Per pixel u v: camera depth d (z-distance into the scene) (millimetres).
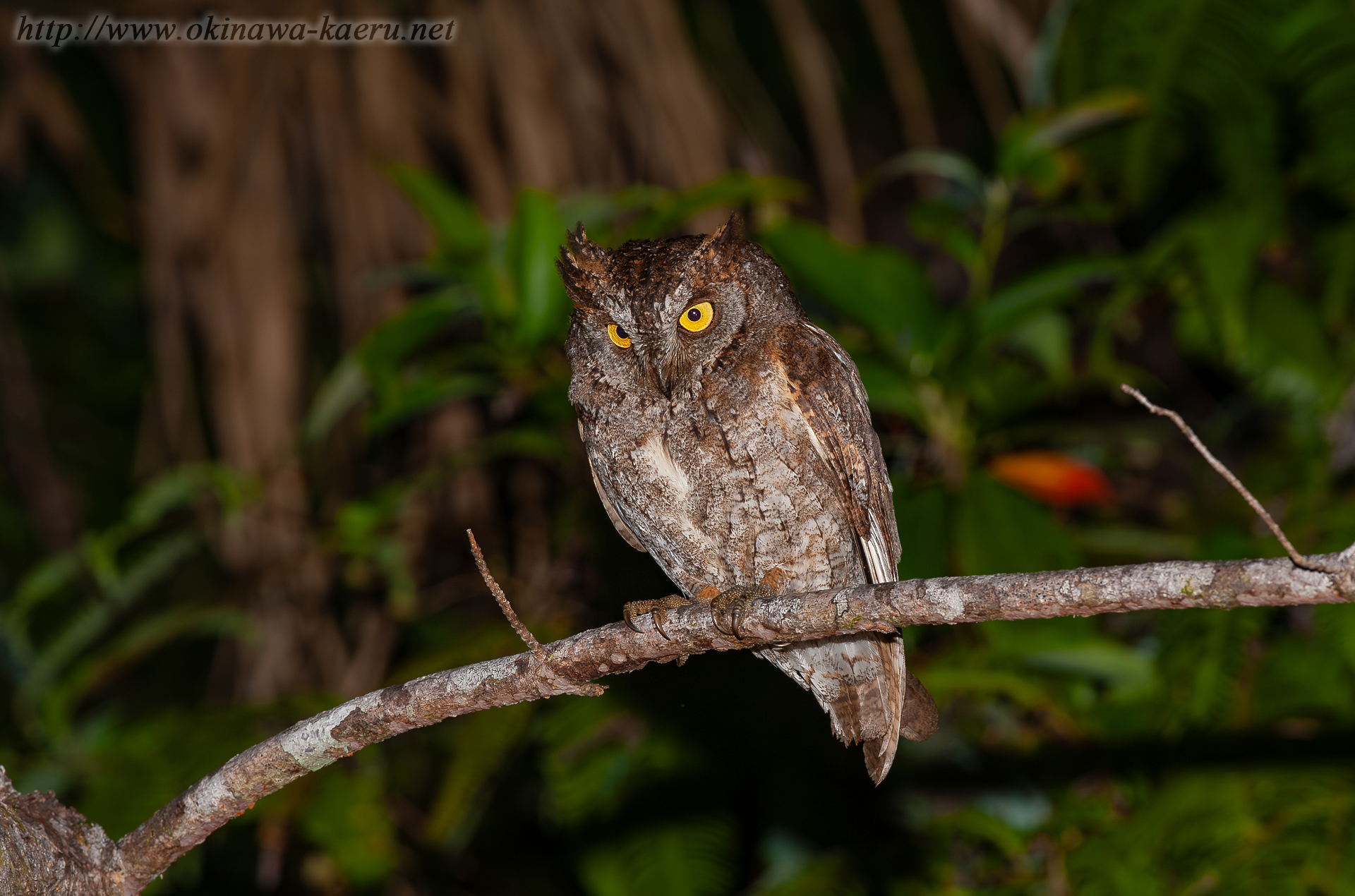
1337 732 8766
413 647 12219
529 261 9320
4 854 5266
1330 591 4285
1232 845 8258
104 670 10609
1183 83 10328
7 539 15211
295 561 10844
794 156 12648
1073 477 10180
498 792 12484
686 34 11250
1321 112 10383
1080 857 9164
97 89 14391
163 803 8828
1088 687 10172
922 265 9414
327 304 12539
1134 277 10430
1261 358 10531
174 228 11477
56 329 17266
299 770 6090
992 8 11633
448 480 11508
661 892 9281
